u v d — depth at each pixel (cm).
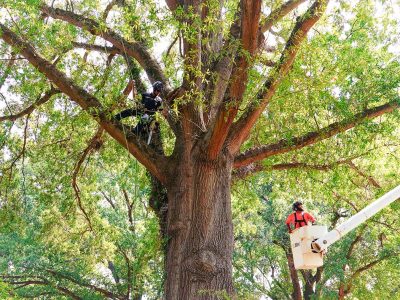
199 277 1002
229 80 992
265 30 1214
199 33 1043
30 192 1866
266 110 1397
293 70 1169
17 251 2655
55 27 1205
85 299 2436
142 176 1675
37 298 2689
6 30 1109
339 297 2341
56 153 1709
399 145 1492
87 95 1110
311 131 1366
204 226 1041
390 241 2003
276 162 1538
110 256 2469
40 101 1434
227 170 1093
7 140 1659
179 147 1135
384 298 2312
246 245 2670
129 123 1362
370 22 1337
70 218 1969
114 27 1140
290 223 1134
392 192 660
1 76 1326
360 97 1323
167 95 1159
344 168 1531
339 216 2309
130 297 2561
